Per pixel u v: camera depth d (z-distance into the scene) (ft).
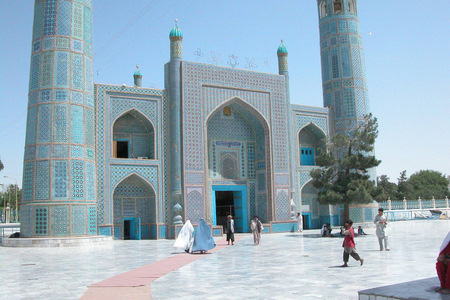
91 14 52.16
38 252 38.63
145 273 24.13
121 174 54.03
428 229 59.21
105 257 33.42
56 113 46.83
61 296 17.88
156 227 55.36
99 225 51.52
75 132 47.39
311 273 22.44
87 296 17.75
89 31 51.31
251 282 20.15
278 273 22.77
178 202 55.83
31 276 23.70
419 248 33.91
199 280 21.24
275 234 59.00
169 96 58.13
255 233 42.55
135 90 56.13
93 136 50.24
